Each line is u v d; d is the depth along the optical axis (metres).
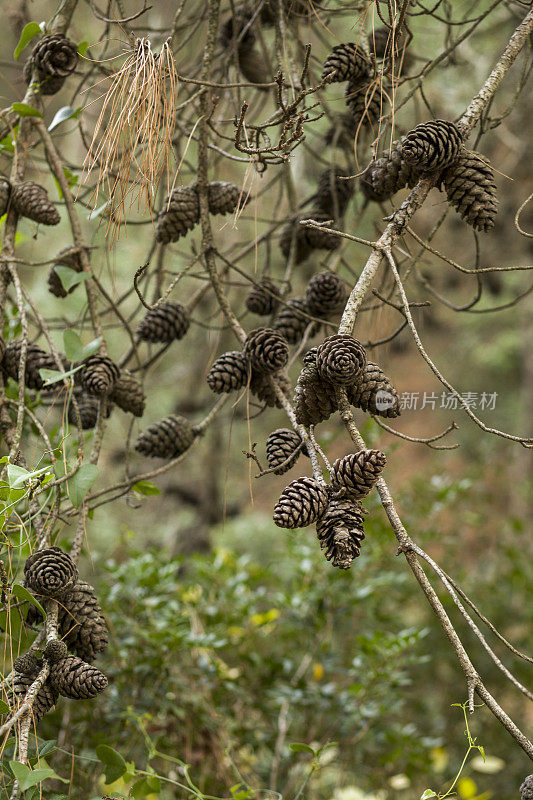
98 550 4.16
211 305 4.27
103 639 1.44
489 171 1.42
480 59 3.43
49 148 1.89
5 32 2.76
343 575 2.56
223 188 1.80
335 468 1.23
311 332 1.92
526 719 3.44
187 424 1.85
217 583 2.62
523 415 7.21
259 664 2.52
